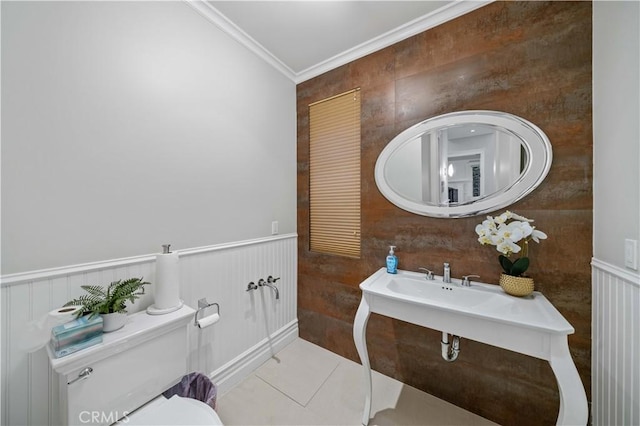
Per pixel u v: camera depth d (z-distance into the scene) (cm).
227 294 159
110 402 89
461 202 141
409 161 157
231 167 162
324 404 145
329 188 198
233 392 154
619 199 92
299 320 218
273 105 193
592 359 111
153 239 123
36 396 90
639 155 81
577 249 115
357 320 133
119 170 111
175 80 131
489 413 136
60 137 94
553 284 120
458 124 141
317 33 163
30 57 88
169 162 129
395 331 165
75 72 98
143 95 119
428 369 154
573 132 115
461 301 131
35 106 89
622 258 90
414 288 144
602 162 103
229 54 159
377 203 173
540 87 121
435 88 149
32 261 89
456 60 142
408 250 160
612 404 95
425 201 152
